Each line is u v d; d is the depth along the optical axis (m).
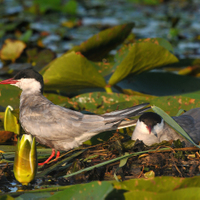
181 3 27.62
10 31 20.02
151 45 10.45
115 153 7.91
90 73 10.73
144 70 11.44
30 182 7.26
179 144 7.89
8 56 16.06
